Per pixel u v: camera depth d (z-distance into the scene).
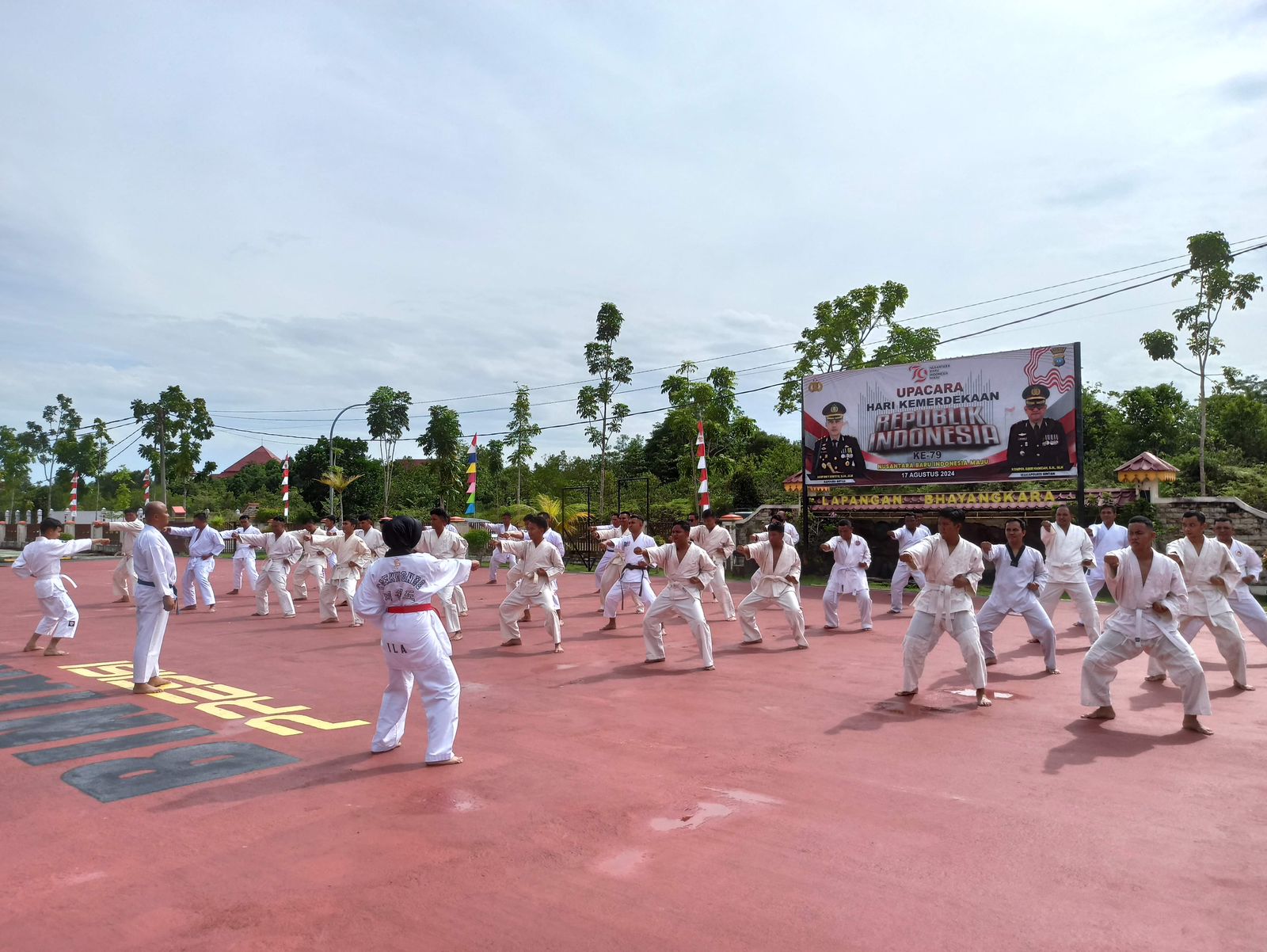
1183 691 6.54
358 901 3.68
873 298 28.50
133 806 4.87
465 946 3.29
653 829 4.50
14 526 45.50
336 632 12.51
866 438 22.00
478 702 7.64
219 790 5.15
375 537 15.02
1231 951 3.23
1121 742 6.23
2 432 57.78
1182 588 6.54
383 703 6.04
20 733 6.56
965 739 6.33
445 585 5.95
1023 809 4.82
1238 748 6.05
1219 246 23.53
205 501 54.53
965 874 3.94
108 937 3.36
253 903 3.66
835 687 8.30
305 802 4.93
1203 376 24.30
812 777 5.40
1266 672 9.02
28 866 4.05
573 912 3.56
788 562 10.90
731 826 4.55
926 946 3.27
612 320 30.20
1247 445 33.16
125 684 8.53
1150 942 3.31
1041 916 3.52
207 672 9.23
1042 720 6.92
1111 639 6.78
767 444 42.09
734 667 9.44
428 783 5.30
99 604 16.75
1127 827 4.53
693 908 3.59
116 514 46.97
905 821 4.63
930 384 21.17
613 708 7.38
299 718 7.06
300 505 46.53
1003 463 20.23
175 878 3.90
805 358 29.38
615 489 37.97
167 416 46.56
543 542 10.69
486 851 4.21
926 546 7.60
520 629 12.81
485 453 48.47
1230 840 4.36
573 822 4.61
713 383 31.11
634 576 13.02
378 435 41.09
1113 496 19.95
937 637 7.83
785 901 3.67
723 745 6.16
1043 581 9.15
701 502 19.50
